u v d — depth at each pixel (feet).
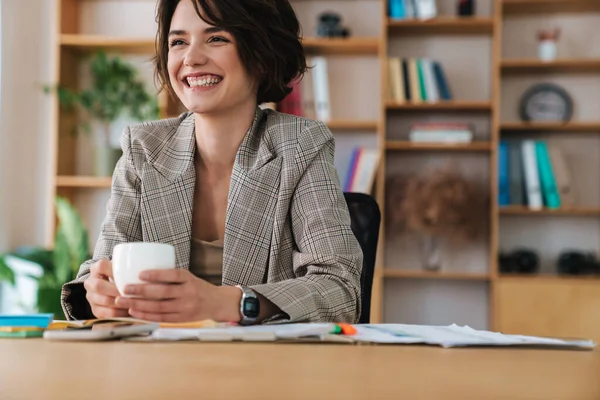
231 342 3.27
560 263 14.56
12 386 2.14
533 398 2.03
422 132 14.65
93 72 15.01
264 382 2.22
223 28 5.14
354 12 15.31
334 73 15.35
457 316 15.16
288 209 5.13
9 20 14.85
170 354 2.86
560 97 14.80
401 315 15.24
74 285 4.52
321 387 2.14
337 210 5.06
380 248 14.62
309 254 4.83
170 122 5.60
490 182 15.08
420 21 14.47
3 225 14.75
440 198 14.32
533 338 3.43
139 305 3.78
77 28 15.52
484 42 15.21
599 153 14.97
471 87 15.21
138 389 2.08
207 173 5.38
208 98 5.16
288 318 4.00
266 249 5.06
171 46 5.31
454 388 2.17
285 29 5.54
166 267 3.82
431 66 14.67
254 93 5.42
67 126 15.08
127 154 5.40
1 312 14.62
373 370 2.51
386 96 14.66
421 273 14.48
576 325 13.73
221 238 5.32
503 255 14.80
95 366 2.54
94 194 15.35
